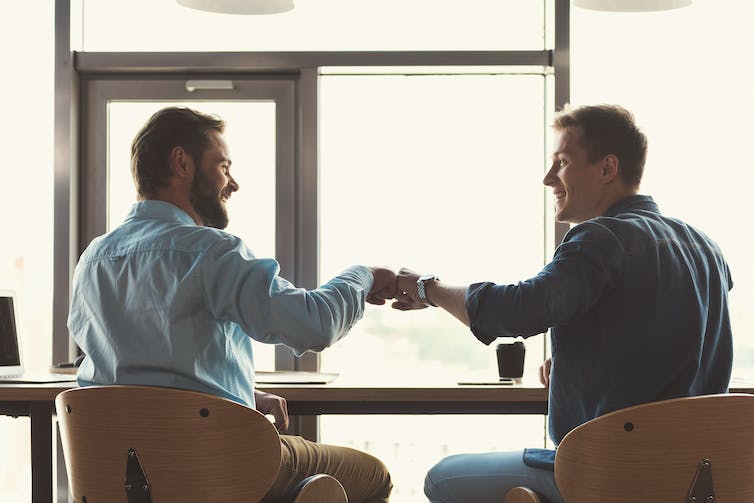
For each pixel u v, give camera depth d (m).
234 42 3.24
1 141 3.22
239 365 1.77
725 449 1.54
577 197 1.98
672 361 1.73
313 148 3.22
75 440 1.62
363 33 3.23
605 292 1.74
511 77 3.30
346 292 1.82
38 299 3.21
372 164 3.28
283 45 3.23
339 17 3.24
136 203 1.85
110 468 1.58
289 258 3.26
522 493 1.76
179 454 1.54
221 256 1.69
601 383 1.74
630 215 1.84
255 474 1.57
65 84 3.20
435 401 2.42
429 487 1.93
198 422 1.53
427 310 3.23
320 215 3.26
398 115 3.29
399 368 3.24
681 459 1.52
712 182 3.20
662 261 1.75
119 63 3.23
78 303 1.81
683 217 3.20
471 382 2.48
